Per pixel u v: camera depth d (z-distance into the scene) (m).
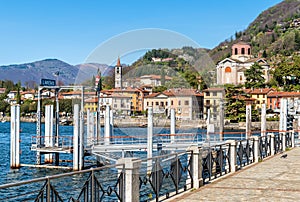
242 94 79.88
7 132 84.38
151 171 9.60
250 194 10.56
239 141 15.54
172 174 10.48
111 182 9.52
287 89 106.38
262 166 16.11
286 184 12.02
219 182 12.33
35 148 31.70
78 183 9.79
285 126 32.22
